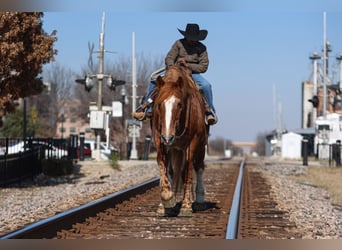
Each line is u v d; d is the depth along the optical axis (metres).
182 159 11.13
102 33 34.53
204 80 11.95
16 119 67.00
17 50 18.34
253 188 19.12
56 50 20.08
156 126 10.64
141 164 33.56
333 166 37.31
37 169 24.48
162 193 10.84
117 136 59.91
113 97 63.28
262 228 10.02
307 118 91.50
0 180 19.98
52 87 77.69
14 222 10.94
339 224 11.08
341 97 54.09
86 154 46.84
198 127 10.99
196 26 11.80
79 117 74.88
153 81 11.71
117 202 13.10
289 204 14.23
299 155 64.06
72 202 14.15
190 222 10.43
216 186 19.34
